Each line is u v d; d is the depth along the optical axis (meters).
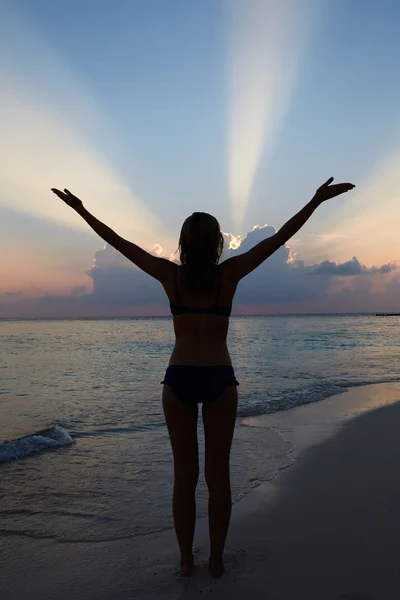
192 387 2.54
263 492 4.11
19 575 2.80
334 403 8.59
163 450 5.60
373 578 2.64
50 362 16.67
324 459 5.07
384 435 6.10
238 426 6.74
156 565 2.89
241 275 2.60
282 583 2.61
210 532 2.69
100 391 10.29
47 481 4.52
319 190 2.59
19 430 6.70
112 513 3.76
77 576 2.78
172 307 2.62
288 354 19.17
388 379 11.95
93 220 2.68
